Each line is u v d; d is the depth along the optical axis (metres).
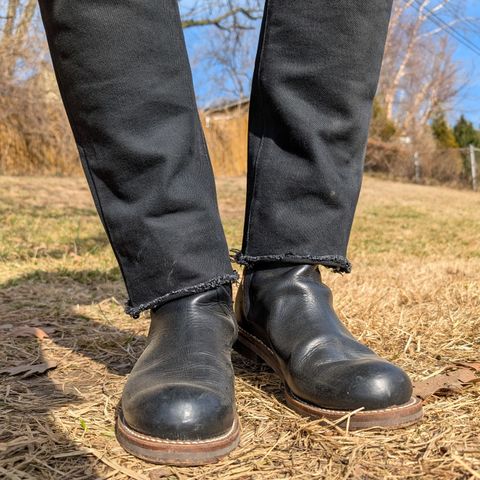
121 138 0.84
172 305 0.91
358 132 0.97
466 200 11.89
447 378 1.04
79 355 1.28
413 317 1.56
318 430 0.84
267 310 1.01
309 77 0.92
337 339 0.93
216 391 0.78
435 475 0.72
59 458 0.77
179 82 0.86
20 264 2.93
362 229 6.73
